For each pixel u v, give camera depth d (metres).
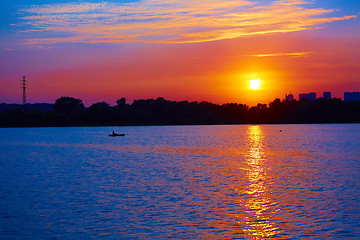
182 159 84.31
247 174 59.50
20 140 166.38
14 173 62.34
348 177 55.47
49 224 32.84
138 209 37.22
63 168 68.69
